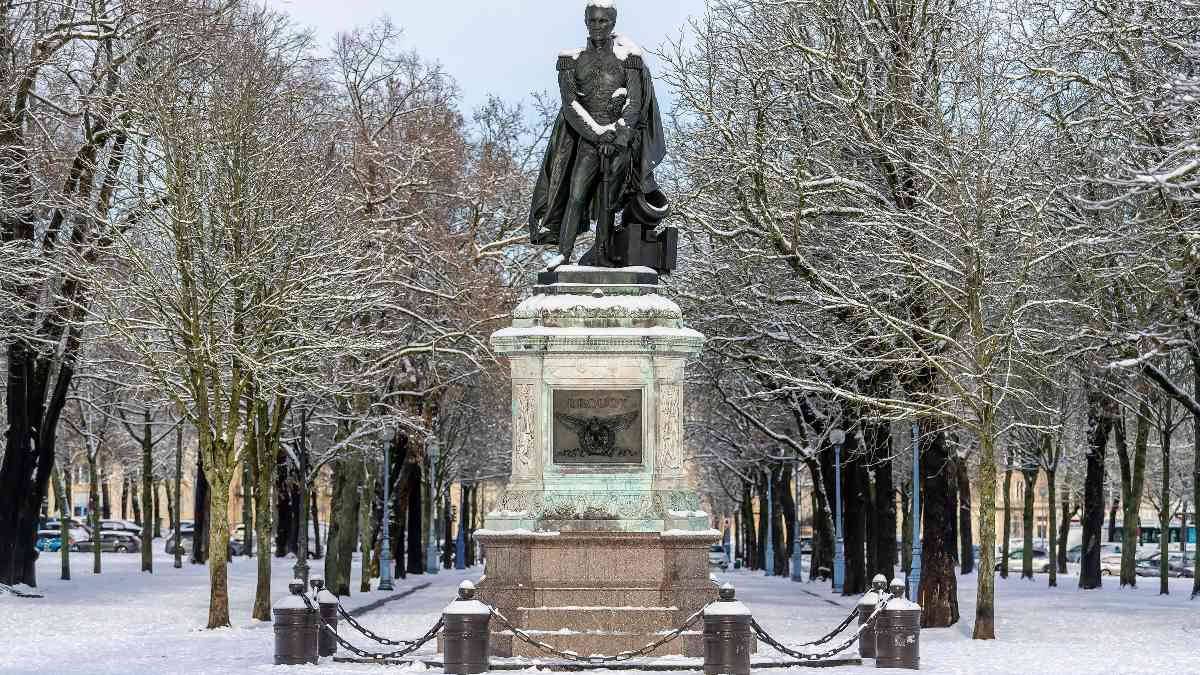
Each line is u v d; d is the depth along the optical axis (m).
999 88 34.66
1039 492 135.00
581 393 24.12
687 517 23.61
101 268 37.66
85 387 58.53
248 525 77.94
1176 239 32.97
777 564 77.31
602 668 22.08
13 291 41.97
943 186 33.97
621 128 25.53
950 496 53.84
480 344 46.09
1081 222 34.84
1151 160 31.64
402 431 52.78
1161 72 30.95
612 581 23.34
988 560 32.53
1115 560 79.12
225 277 35.75
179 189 35.28
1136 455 54.00
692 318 43.88
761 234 38.22
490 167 53.19
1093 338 35.44
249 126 36.22
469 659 21.91
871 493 53.75
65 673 23.27
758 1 41.06
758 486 82.69
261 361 35.78
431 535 75.81
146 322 36.75
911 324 33.12
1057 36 34.00
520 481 24.03
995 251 33.97
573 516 23.70
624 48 26.20
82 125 44.56
